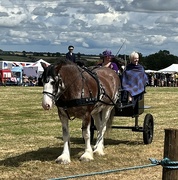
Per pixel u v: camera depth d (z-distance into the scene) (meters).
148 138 11.11
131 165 8.70
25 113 19.09
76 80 8.40
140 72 10.94
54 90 8.02
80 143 11.31
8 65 51.31
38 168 8.30
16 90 36.09
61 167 8.40
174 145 4.48
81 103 8.40
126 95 10.91
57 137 12.25
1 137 12.16
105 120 9.94
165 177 4.53
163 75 57.22
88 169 8.30
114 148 10.46
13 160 8.98
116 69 11.31
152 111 20.58
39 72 53.19
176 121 16.55
